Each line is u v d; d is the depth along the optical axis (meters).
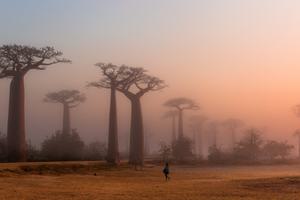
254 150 91.38
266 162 84.44
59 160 63.78
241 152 90.69
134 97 67.62
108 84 66.19
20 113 53.59
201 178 42.31
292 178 33.41
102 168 51.88
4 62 53.22
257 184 30.64
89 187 29.69
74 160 65.25
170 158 84.44
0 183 30.58
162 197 23.95
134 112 67.56
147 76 68.38
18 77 53.94
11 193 24.45
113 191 26.89
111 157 62.41
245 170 61.16
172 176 45.12
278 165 78.81
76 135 70.75
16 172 39.84
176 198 23.59
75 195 24.20
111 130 63.41
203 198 23.73
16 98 53.56
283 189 28.16
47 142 67.38
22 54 53.38
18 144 53.03
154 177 43.22
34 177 37.28
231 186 30.12
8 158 52.38
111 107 64.75
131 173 48.19
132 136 67.00
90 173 46.38
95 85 66.19
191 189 28.47
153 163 73.56
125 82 67.00
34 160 60.69
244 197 24.41
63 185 30.89
